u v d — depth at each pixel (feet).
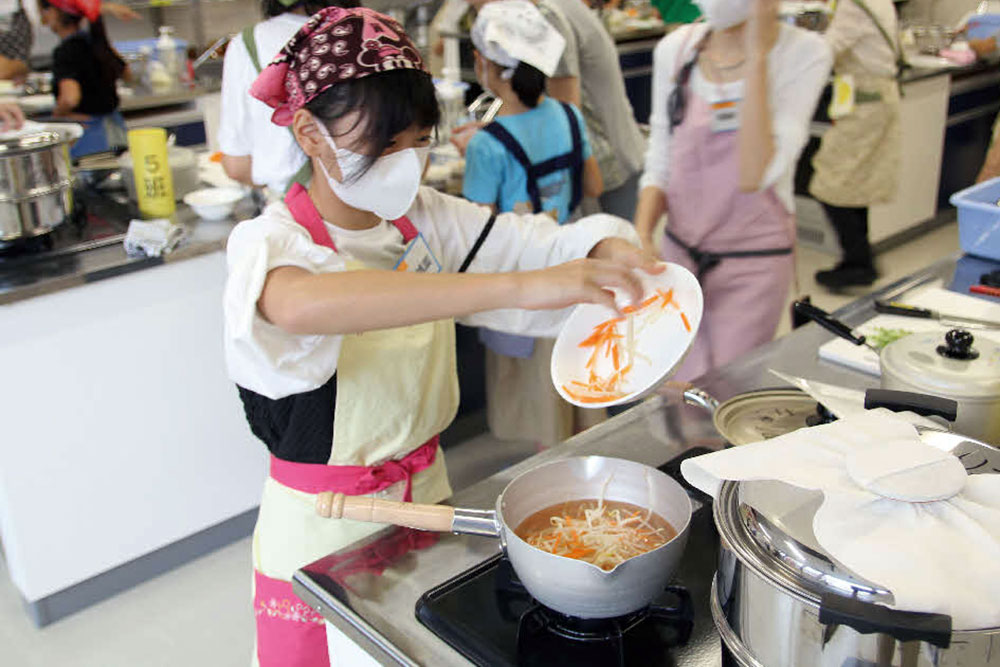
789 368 4.35
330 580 2.95
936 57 12.44
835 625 2.03
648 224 6.91
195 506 7.59
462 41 11.35
